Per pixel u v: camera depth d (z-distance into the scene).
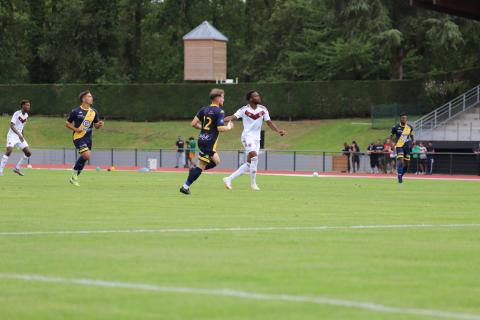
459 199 60.75
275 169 134.25
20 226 39.59
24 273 27.25
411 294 24.72
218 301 23.31
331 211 48.97
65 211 46.75
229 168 135.38
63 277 26.59
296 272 27.80
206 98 197.75
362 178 96.75
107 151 141.88
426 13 186.12
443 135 149.25
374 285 25.89
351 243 34.91
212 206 50.84
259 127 67.94
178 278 26.55
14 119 85.06
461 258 31.28
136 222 41.56
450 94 174.50
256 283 25.89
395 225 41.97
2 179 79.56
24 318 21.48
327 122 186.88
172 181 78.75
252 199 57.06
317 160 131.62
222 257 30.67
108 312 22.02
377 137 165.38
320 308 22.62
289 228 39.75
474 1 117.06
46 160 147.62
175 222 41.72
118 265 28.80
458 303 23.67
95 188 66.69
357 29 185.88
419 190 71.69
